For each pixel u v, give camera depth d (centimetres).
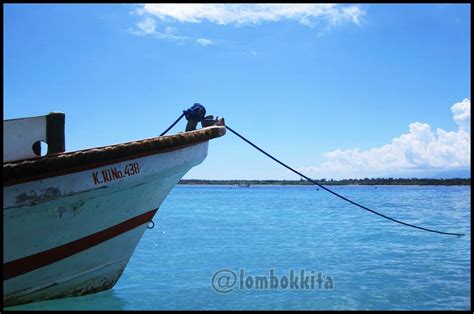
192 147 745
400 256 1158
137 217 710
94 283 709
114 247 697
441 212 2980
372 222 2239
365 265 1024
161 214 2925
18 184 563
